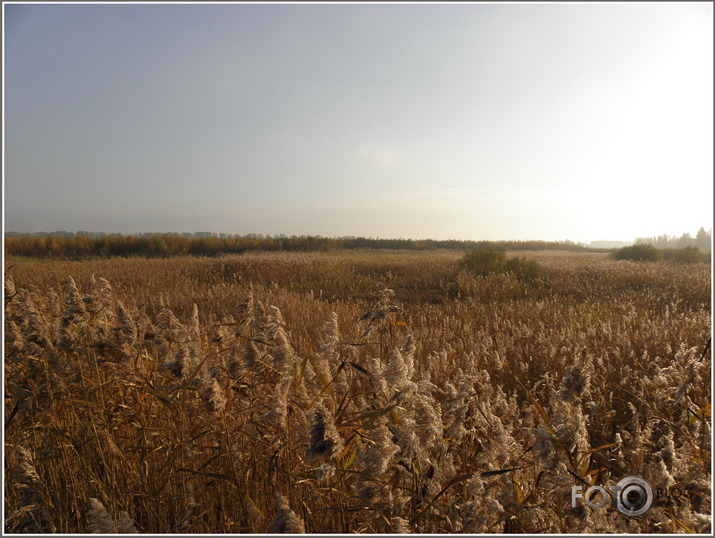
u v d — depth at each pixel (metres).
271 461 2.32
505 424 2.90
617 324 8.19
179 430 2.75
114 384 3.27
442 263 24.75
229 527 2.41
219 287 14.13
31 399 3.04
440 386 3.93
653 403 3.61
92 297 3.56
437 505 2.12
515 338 7.21
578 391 1.96
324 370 2.48
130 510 2.60
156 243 47.31
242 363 2.72
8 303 3.52
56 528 2.54
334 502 2.28
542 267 21.28
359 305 12.48
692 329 7.05
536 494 2.11
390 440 2.01
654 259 32.62
